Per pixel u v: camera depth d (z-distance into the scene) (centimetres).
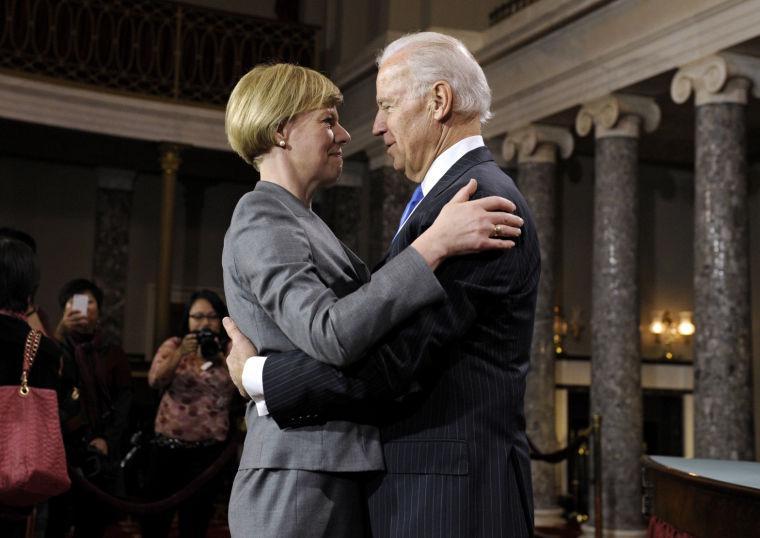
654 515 404
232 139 220
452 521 191
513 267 197
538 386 1014
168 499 499
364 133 1238
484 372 200
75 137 1296
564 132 1030
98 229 1428
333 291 202
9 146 1342
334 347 180
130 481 626
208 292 575
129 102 1238
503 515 194
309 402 189
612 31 900
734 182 798
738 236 797
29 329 327
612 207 920
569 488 1176
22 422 313
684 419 1292
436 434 196
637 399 916
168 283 1259
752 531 296
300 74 219
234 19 1323
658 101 1011
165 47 1312
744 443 784
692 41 808
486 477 195
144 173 1479
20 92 1170
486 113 222
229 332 207
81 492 505
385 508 196
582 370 1245
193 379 535
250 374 196
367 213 1334
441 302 188
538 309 1023
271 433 199
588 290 1339
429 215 202
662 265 1379
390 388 187
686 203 1408
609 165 923
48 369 330
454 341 192
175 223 1481
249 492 199
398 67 218
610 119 905
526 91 1016
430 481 193
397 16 1190
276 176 216
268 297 191
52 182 1434
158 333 1252
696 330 815
